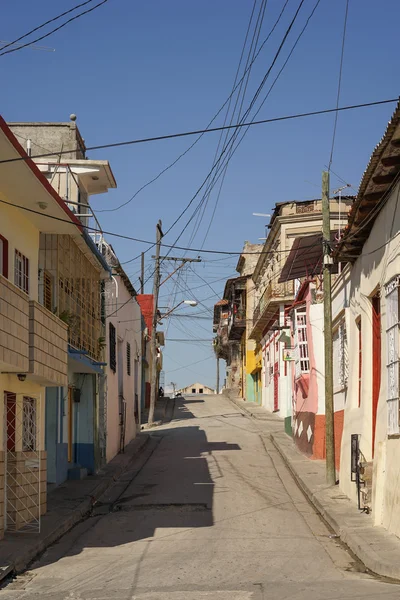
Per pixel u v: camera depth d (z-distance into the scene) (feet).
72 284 60.85
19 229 49.19
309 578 32.91
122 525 48.80
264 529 45.91
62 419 65.82
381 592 29.22
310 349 79.00
